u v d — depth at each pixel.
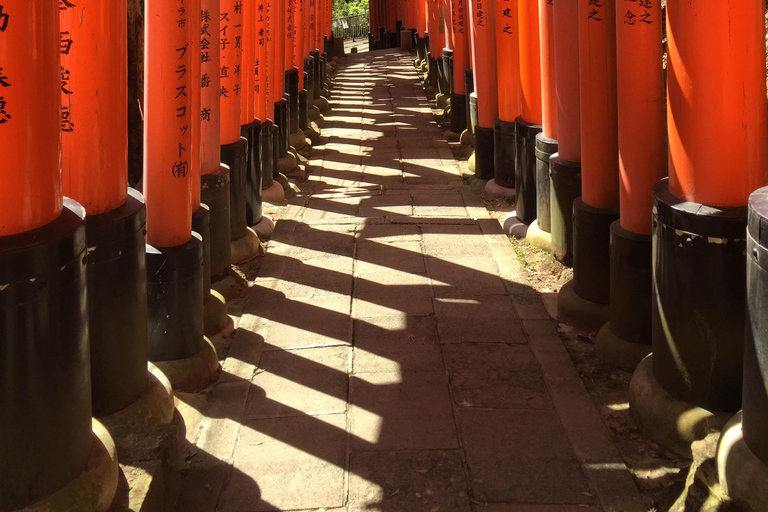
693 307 3.59
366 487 3.62
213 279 5.85
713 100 3.39
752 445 2.96
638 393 4.05
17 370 2.57
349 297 5.88
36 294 2.57
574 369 4.71
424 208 8.20
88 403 2.95
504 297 5.84
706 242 3.45
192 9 4.71
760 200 2.85
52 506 2.75
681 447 3.78
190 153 4.46
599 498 3.52
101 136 3.47
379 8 34.34
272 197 8.41
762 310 2.78
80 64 3.36
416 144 11.68
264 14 7.98
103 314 3.52
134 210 3.62
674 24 3.48
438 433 4.06
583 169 5.25
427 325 5.38
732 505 2.98
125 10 3.53
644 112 4.31
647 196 4.42
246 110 7.16
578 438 3.99
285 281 6.20
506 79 8.09
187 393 4.41
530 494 3.55
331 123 13.78
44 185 2.65
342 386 4.57
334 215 8.01
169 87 4.22
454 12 11.35
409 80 19.12
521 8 6.86
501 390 4.49
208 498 3.55
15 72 2.47
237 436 4.05
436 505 3.48
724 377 3.62
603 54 4.93
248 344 5.10
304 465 3.79
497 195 8.35
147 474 3.22
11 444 2.63
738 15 3.29
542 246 6.70
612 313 4.78
